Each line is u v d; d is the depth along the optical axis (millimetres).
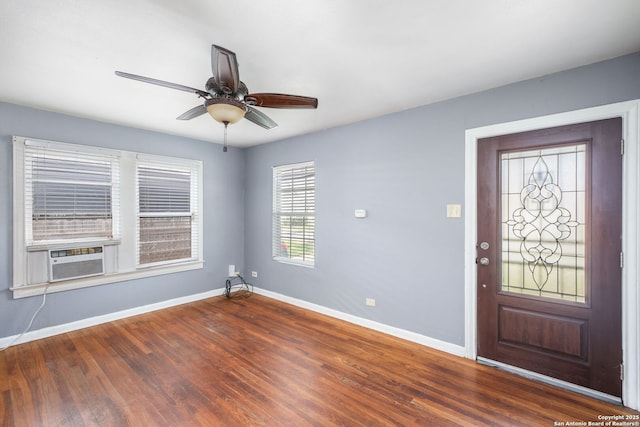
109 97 2582
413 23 1559
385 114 3037
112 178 3363
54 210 2994
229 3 1398
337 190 3482
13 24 1559
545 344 2199
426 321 2777
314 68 2062
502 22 1552
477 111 2473
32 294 2859
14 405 1921
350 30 1621
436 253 2711
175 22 1554
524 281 2307
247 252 4703
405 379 2225
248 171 4672
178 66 2035
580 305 2068
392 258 3010
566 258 2141
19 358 2520
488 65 2020
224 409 1891
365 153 3221
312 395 2035
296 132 3746
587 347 2049
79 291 3162
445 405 1928
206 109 1980
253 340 2889
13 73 2131
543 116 2170
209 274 4301
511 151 2342
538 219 2246
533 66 2031
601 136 1988
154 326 3227
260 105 2035
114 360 2494
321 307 3674
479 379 2227
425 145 2770
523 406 1916
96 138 3230
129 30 1626
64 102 2703
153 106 2797
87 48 1808
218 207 4406
